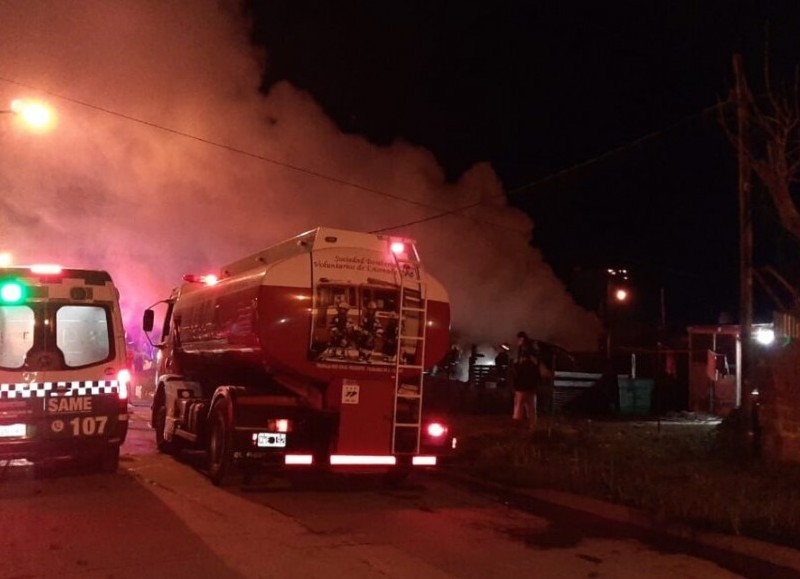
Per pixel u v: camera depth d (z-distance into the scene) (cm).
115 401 1064
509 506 971
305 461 981
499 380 2306
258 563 670
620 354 2652
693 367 2248
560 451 1245
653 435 1446
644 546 779
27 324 1035
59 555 687
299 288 980
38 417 1020
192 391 1272
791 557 692
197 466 1208
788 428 1088
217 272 1318
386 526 834
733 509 814
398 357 1004
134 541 736
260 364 999
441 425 1027
